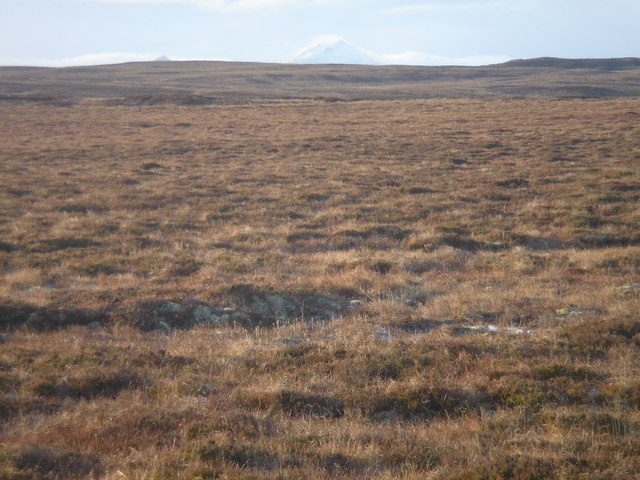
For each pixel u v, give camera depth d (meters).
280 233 19.41
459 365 8.61
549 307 11.80
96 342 9.92
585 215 20.88
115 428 6.46
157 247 17.67
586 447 6.00
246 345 9.97
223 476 5.26
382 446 6.21
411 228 19.91
